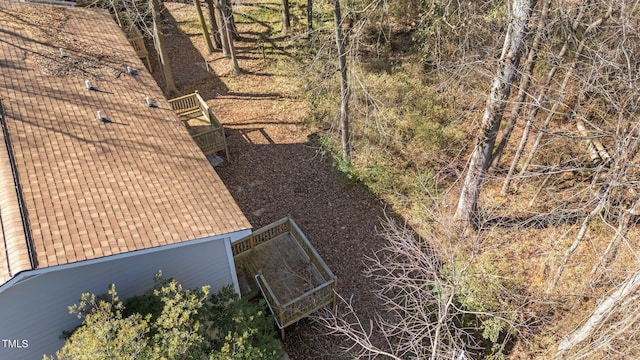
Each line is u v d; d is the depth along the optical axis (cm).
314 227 1446
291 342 1161
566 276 1178
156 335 757
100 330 724
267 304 1139
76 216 829
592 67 893
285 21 2373
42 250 736
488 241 1301
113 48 1566
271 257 1269
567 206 1221
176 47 2400
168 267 946
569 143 1404
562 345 1005
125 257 838
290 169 1658
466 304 1124
